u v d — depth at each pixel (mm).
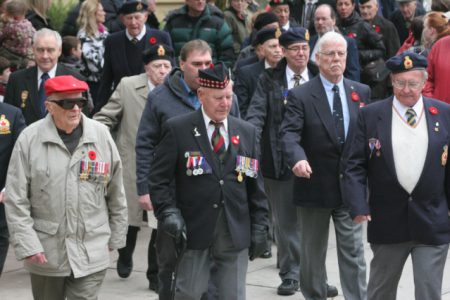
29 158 10516
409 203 10805
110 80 17625
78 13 20500
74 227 10500
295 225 14227
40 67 15125
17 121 13094
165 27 20297
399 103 10953
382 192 10961
